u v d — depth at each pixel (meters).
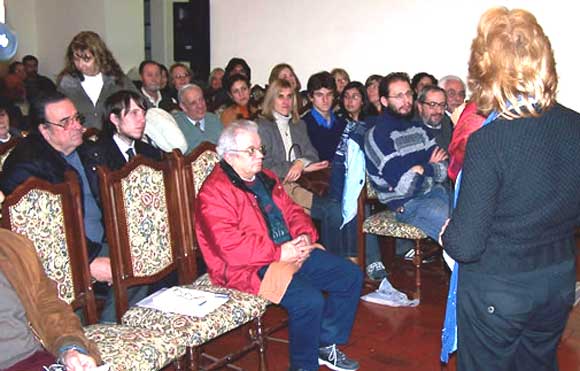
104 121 3.03
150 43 8.91
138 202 2.54
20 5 8.16
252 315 2.43
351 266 2.78
